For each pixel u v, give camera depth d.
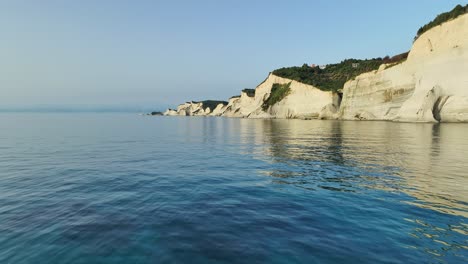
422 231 6.49
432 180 11.13
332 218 7.32
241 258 5.31
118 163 15.88
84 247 5.75
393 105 59.41
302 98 92.56
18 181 11.38
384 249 5.65
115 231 6.50
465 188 9.97
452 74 45.38
